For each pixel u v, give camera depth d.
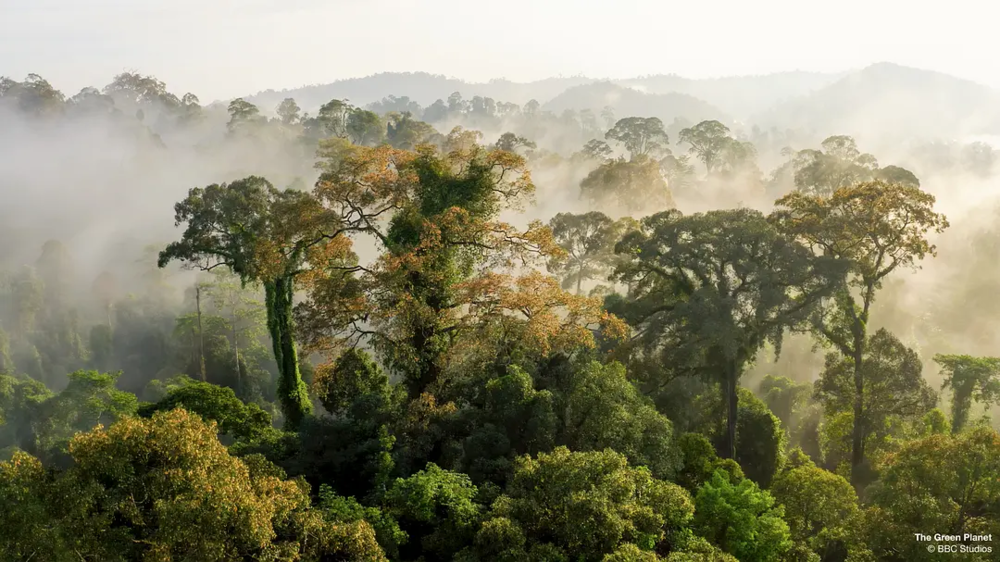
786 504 27.70
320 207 33.69
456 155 34.09
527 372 28.86
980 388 42.56
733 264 36.78
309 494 23.03
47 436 50.53
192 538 15.14
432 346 31.50
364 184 33.22
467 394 29.64
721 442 38.28
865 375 38.28
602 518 18.55
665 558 18.52
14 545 14.38
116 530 15.73
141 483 16.42
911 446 22.84
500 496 20.66
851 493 27.36
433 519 21.55
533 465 21.22
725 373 37.84
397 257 30.44
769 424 38.06
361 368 32.94
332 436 26.12
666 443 26.84
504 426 26.23
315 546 17.61
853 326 38.88
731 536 22.11
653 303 40.47
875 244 39.69
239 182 39.59
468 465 25.02
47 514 15.05
